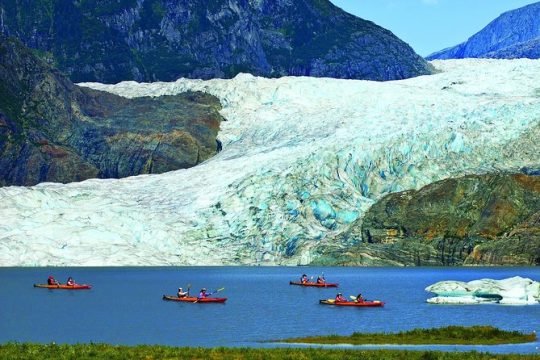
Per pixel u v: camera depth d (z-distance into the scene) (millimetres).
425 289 159875
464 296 142875
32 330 108188
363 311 127562
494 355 73250
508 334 91500
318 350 76500
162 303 141750
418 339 89562
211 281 191500
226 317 121188
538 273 190250
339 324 112250
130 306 137000
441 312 124250
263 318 119375
